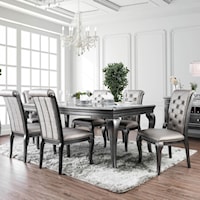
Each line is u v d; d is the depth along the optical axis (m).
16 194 2.29
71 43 4.65
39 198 2.21
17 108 3.28
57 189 2.40
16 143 4.39
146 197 2.22
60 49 6.79
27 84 5.97
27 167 3.07
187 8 5.12
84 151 3.79
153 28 5.85
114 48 6.38
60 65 6.81
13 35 5.64
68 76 6.94
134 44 6.08
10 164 3.19
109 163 3.16
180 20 5.52
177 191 2.35
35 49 6.14
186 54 5.47
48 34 6.43
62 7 5.68
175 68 5.61
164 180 2.62
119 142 4.49
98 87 6.60
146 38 5.94
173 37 5.61
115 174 2.75
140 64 6.03
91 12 5.96
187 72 5.46
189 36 5.43
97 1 5.17
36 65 6.18
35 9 5.51
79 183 2.55
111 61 6.42
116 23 6.33
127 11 5.71
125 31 6.21
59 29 6.53
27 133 3.28
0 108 5.48
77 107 3.26
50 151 3.78
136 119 4.07
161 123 5.77
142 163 3.17
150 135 2.94
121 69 3.91
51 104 2.79
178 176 2.74
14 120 3.43
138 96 4.20
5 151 3.82
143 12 5.57
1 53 5.43
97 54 6.61
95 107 3.15
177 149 3.94
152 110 3.62
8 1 4.92
